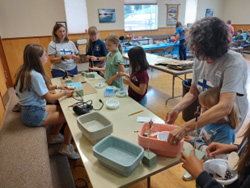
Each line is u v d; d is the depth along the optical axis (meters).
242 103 1.22
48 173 1.28
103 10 5.84
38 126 1.82
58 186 1.57
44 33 4.45
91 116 1.26
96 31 3.01
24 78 1.64
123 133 1.18
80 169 1.88
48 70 4.73
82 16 5.34
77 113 1.43
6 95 2.71
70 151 1.93
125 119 1.35
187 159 0.79
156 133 1.06
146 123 1.09
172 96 3.40
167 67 2.96
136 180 0.85
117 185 0.81
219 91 1.15
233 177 0.73
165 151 0.97
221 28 0.98
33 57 1.67
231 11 8.66
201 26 1.01
